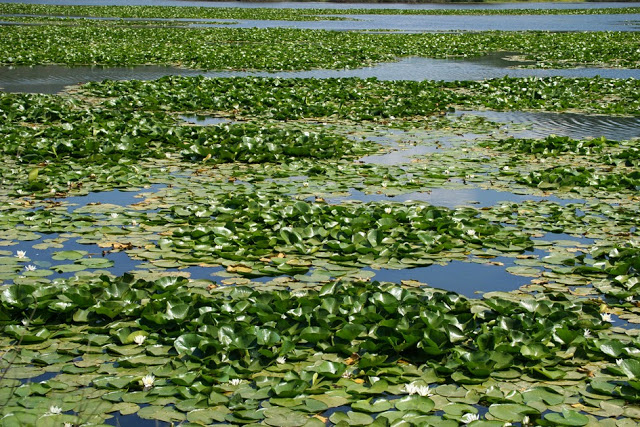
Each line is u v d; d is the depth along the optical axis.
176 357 4.05
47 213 6.59
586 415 3.54
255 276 5.33
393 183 7.93
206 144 9.46
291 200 7.21
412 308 4.62
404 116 12.59
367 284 5.11
